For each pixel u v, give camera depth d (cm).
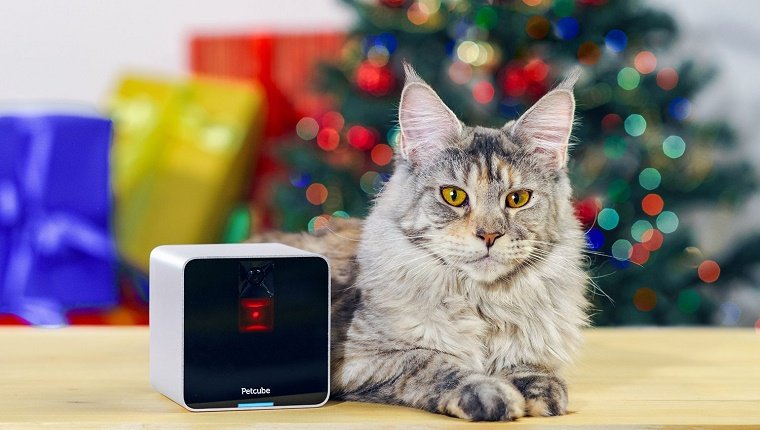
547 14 223
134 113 251
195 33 311
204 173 246
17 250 187
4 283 186
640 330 143
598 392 111
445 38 229
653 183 234
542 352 111
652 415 103
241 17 323
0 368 119
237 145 254
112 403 106
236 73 293
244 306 103
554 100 114
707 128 246
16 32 318
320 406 105
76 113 193
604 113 233
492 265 110
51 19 318
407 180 114
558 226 114
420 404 104
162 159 246
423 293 109
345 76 233
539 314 111
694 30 302
